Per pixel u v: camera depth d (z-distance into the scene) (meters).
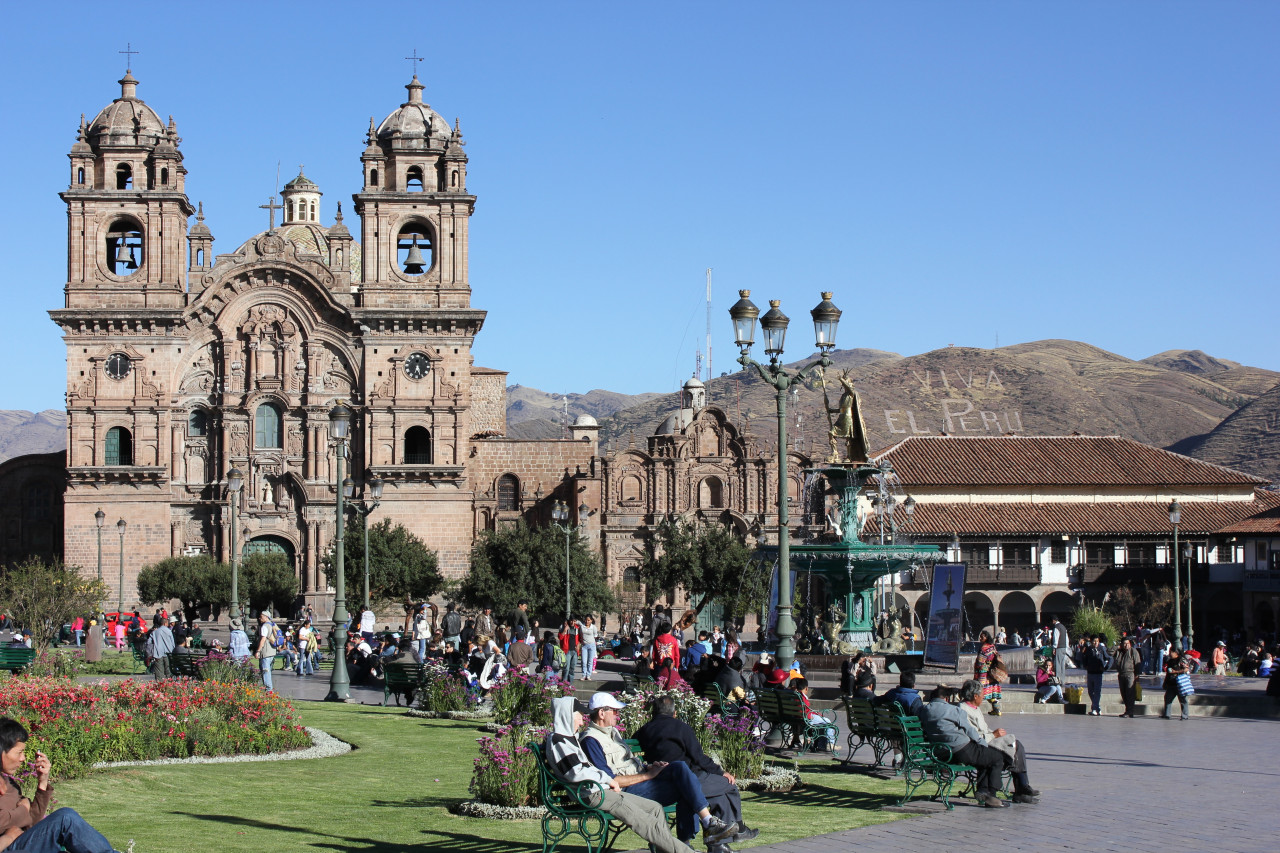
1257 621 95.62
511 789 21.77
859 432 44.62
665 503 112.19
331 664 64.81
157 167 101.81
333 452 102.94
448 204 103.25
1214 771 27.41
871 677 30.31
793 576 50.19
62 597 67.38
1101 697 43.22
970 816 21.59
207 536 102.00
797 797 23.50
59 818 13.73
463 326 102.88
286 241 103.38
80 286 100.69
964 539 99.75
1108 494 106.25
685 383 130.75
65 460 105.44
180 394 102.12
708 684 30.86
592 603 94.88
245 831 19.88
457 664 42.34
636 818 17.66
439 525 101.62
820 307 34.19
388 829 20.22
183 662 43.56
